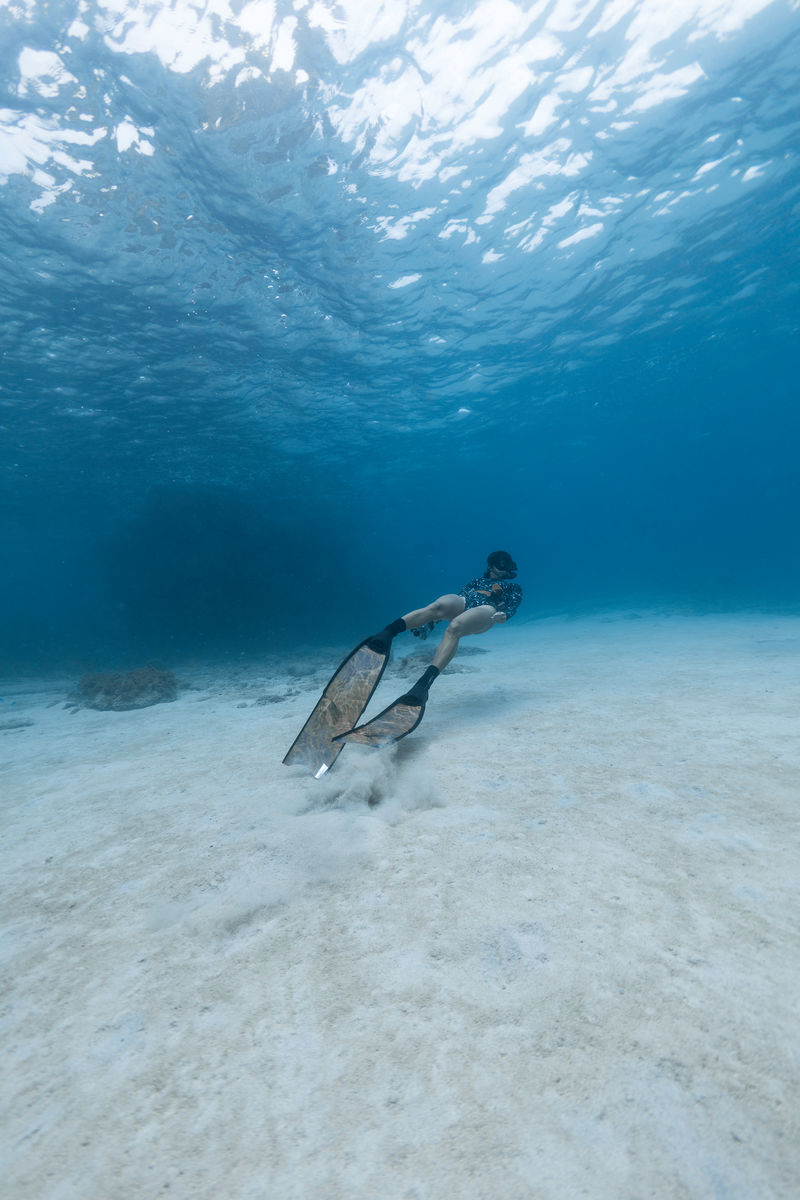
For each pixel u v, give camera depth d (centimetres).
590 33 855
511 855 259
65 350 1399
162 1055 163
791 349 2855
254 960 203
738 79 995
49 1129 143
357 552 6141
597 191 1209
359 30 771
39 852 334
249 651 2291
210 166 940
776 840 255
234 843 303
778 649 866
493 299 1562
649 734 452
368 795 348
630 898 218
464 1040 157
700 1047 148
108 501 3066
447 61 848
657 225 1384
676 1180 115
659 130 1073
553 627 1947
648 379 2758
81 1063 164
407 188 1071
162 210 1016
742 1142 122
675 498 11019
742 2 855
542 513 8981
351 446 2706
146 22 715
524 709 586
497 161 1057
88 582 5522
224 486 3050
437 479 4106
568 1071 144
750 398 3847
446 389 2205
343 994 180
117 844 330
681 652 947
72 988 200
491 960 189
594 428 3572
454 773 388
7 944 236
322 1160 127
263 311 1388
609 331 2000
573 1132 128
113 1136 139
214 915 230
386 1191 118
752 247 1616
